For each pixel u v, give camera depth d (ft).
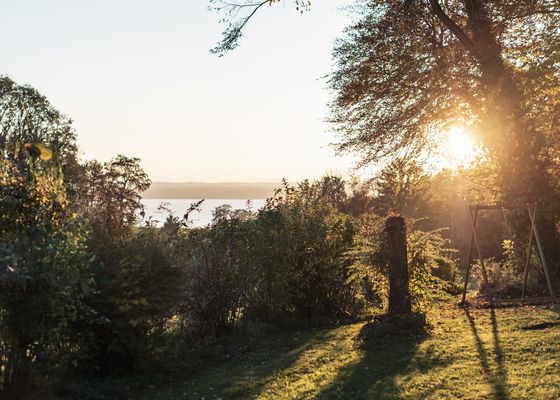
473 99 57.41
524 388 21.38
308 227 42.04
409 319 33.73
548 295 45.27
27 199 21.49
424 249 38.99
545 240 48.88
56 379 23.71
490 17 55.16
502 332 31.48
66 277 21.25
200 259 36.32
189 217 33.71
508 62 56.29
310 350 31.76
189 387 25.80
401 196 71.56
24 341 20.34
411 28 59.06
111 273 25.96
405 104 61.98
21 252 20.18
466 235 96.12
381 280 39.83
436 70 57.62
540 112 54.65
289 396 23.27
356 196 76.59
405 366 26.43
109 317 25.34
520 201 49.73
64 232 22.24
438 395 21.72
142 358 27.50
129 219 29.94
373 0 62.44
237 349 33.42
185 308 35.01
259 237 39.01
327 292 42.86
